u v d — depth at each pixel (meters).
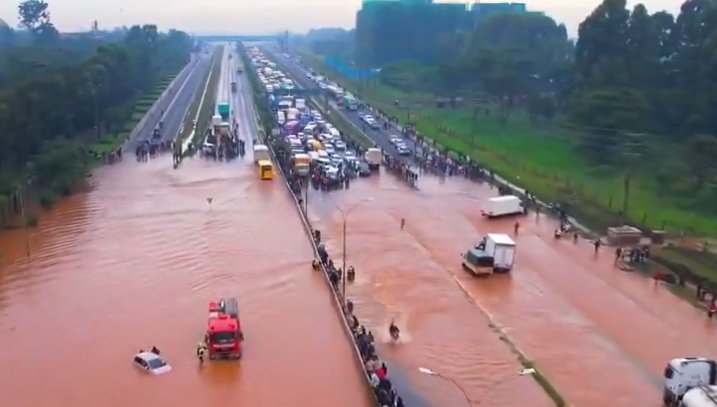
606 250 85.56
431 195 112.00
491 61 186.12
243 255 81.88
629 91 131.12
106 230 91.00
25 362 55.72
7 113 109.19
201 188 115.00
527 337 61.75
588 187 113.75
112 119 162.88
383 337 61.09
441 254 83.62
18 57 172.12
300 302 68.56
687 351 59.59
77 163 115.81
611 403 51.12
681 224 93.62
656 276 75.81
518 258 82.44
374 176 125.12
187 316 64.62
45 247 83.94
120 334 60.75
